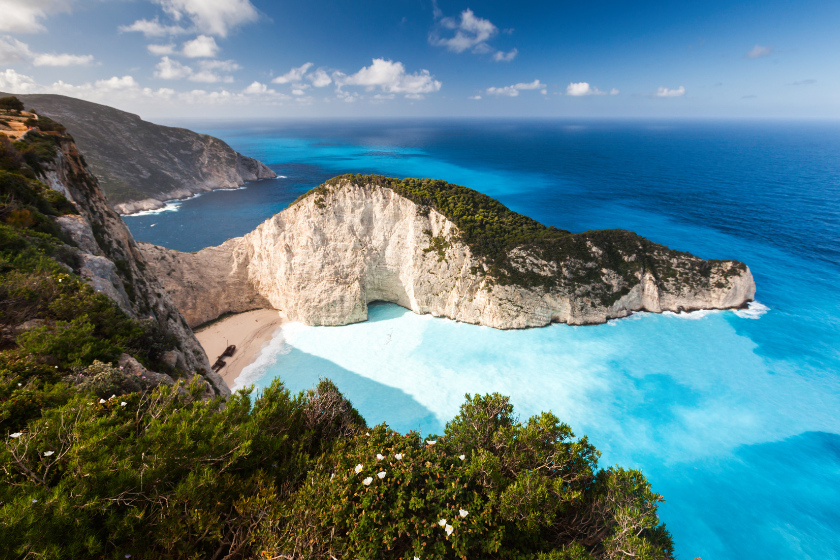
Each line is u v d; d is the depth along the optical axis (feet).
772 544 110.73
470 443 52.29
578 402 163.43
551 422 49.14
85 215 132.57
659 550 39.29
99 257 103.45
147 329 91.09
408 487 39.11
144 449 35.83
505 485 42.45
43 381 49.90
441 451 46.83
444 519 35.35
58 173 134.41
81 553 28.25
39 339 57.36
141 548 31.09
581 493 43.29
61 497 28.40
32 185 113.09
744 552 109.09
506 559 37.81
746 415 157.17
